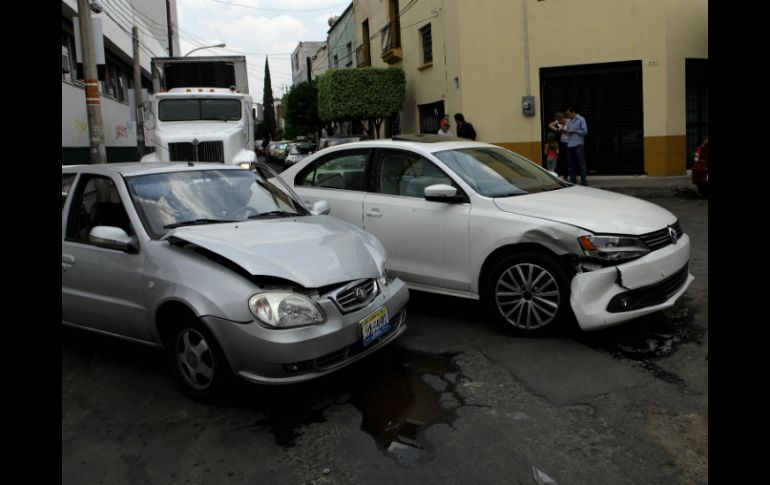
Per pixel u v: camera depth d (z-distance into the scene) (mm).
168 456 3217
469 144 5922
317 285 3678
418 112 21047
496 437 3248
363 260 4145
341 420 3523
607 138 15406
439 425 3408
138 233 4184
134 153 28078
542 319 4660
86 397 3990
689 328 4723
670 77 14625
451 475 2912
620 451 3055
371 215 5574
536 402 3631
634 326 4824
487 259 4879
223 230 4180
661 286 4477
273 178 5523
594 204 4855
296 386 4023
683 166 14984
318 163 6250
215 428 3508
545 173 5938
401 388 3924
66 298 4508
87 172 4707
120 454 3252
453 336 4859
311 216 4926
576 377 3943
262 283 3682
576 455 3041
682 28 14672
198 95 13250
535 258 4613
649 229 4484
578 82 15453
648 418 3373
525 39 15617
